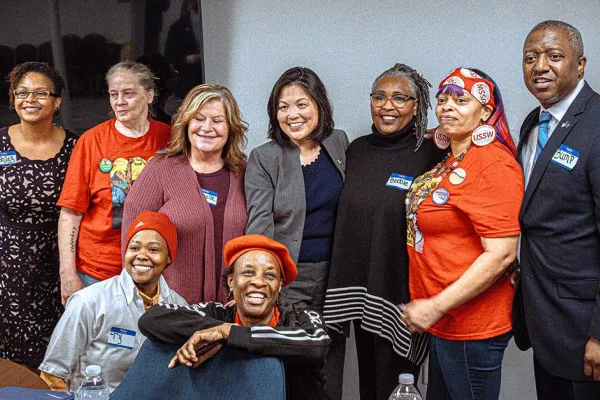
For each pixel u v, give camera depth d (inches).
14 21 146.2
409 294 115.0
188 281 118.1
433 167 113.7
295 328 84.2
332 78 146.7
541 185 100.2
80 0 144.9
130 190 120.6
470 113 104.4
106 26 145.5
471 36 138.4
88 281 130.0
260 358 81.3
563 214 99.3
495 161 102.7
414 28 141.2
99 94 147.5
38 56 147.3
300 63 148.2
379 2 142.2
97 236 128.8
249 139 152.2
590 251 99.0
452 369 109.7
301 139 120.0
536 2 134.3
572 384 103.6
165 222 107.4
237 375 80.7
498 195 102.0
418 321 106.5
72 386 105.6
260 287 88.0
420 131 115.9
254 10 149.0
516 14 135.6
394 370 118.2
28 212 134.2
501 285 107.3
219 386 80.6
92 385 92.2
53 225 136.3
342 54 145.5
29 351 139.3
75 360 103.7
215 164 121.5
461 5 138.1
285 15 147.6
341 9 144.3
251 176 120.3
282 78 118.3
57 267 138.6
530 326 105.1
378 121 117.5
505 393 145.2
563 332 101.8
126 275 105.6
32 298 137.3
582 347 100.4
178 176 119.2
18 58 147.5
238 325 82.3
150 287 107.3
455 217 105.7
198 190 118.4
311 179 120.4
